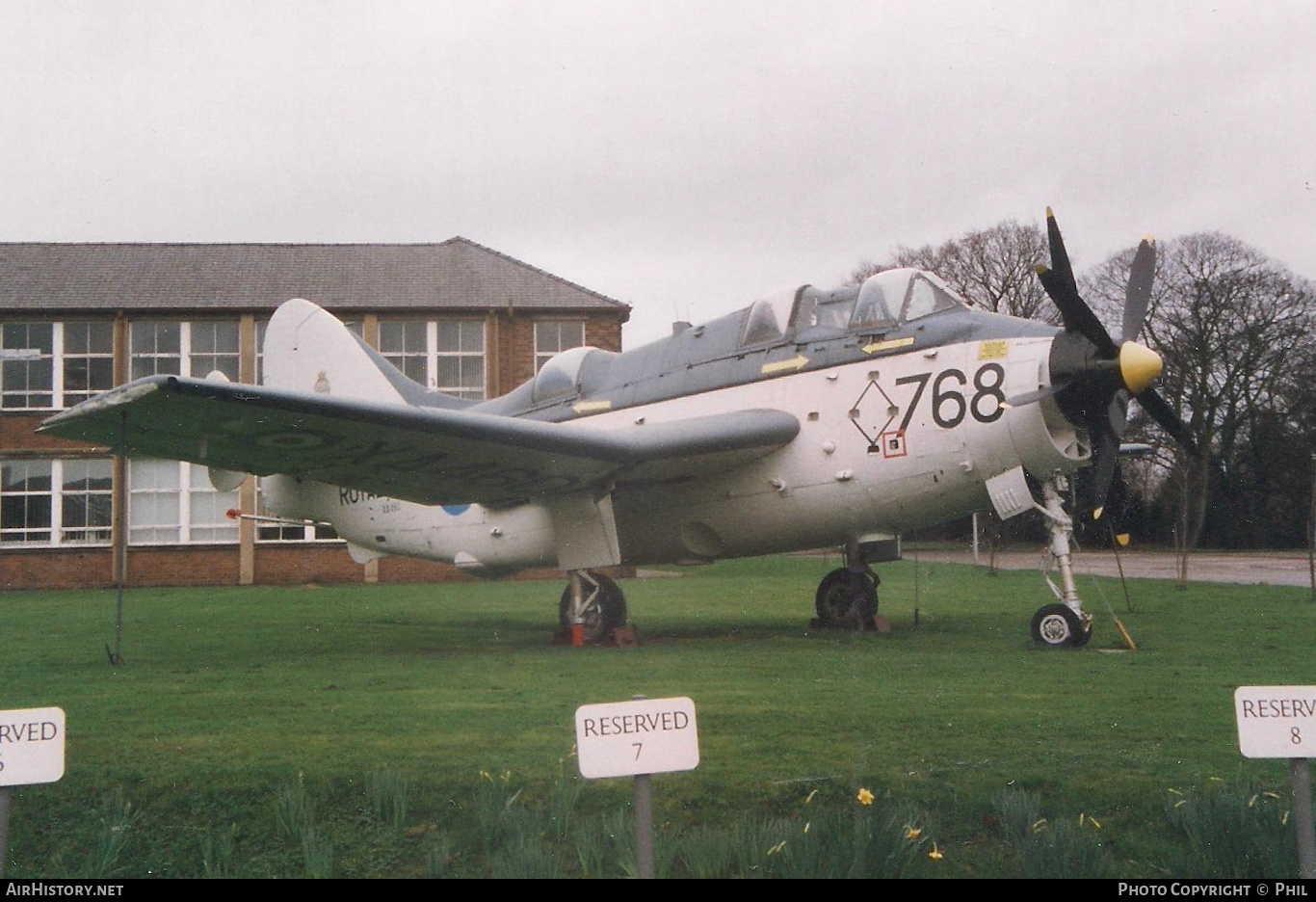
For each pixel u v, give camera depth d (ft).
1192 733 20.74
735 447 38.11
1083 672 28.96
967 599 57.77
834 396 38.65
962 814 16.79
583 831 15.88
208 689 28.32
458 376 102.06
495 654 36.63
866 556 42.88
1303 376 144.87
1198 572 86.22
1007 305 150.00
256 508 101.19
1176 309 146.82
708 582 80.79
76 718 23.76
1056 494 36.24
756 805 17.16
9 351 95.61
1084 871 14.89
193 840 16.60
